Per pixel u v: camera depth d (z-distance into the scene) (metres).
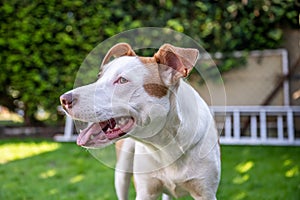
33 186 4.82
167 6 7.50
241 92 7.87
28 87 7.69
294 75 7.72
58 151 6.67
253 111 7.42
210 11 7.55
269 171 5.34
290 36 7.77
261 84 7.80
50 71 7.61
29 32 7.45
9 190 4.66
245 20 7.61
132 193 4.43
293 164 5.68
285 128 7.57
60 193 4.56
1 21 7.40
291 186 4.64
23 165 5.81
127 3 7.48
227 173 5.30
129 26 7.40
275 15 7.56
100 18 7.46
